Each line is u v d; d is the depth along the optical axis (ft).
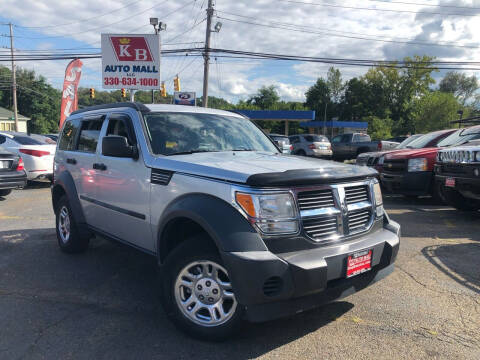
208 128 13.88
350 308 11.61
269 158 11.82
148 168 11.55
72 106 61.93
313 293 8.82
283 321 10.83
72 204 15.79
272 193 8.86
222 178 9.37
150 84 63.31
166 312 10.28
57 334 10.14
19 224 22.91
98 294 12.77
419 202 29.81
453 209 26.45
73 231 16.40
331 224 9.63
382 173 28.81
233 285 8.52
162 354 9.20
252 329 10.38
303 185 9.27
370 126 183.83
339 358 9.04
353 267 9.45
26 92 200.44
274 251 8.79
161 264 10.79
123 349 9.42
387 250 10.40
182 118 13.69
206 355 9.15
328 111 274.77
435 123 157.58
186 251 9.66
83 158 15.28
